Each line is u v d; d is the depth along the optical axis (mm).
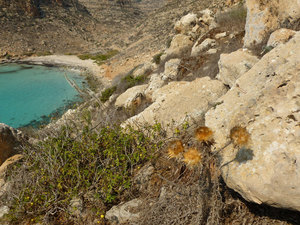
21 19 56938
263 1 5598
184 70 8820
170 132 3693
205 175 2254
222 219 2107
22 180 3287
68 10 75562
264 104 2152
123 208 2734
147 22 48312
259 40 5449
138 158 3189
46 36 54562
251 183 1764
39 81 25484
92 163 3166
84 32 65500
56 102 18391
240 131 1792
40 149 3633
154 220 2389
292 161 1649
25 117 15781
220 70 5035
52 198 2988
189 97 4324
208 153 2316
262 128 1991
